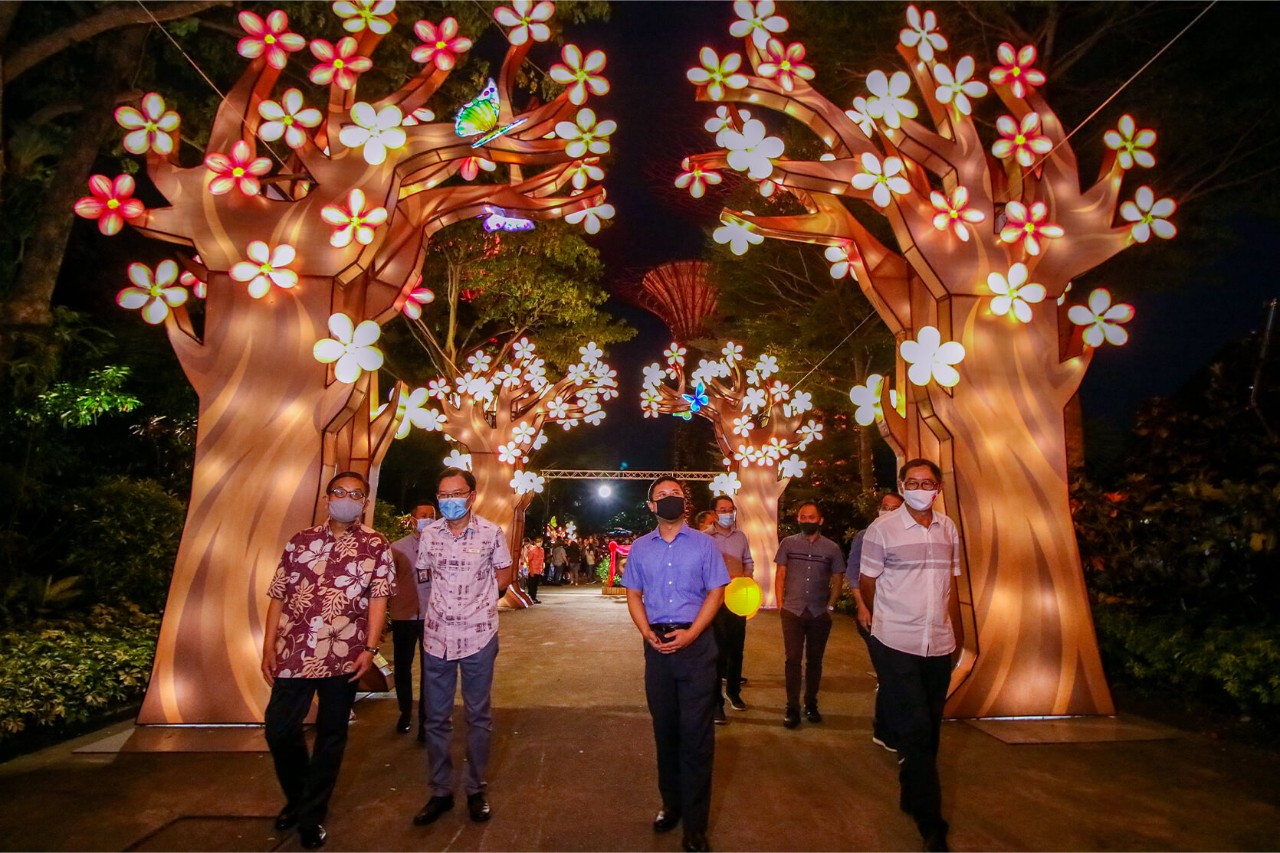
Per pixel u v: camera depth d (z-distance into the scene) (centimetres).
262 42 617
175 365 1273
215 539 600
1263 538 617
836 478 2161
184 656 584
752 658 1000
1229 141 1141
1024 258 682
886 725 549
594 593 2542
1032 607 648
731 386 2036
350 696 385
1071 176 696
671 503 397
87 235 1330
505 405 1738
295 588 385
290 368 623
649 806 431
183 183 622
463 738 577
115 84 908
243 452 612
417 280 734
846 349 1819
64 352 1024
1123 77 1132
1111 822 406
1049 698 634
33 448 922
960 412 662
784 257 1827
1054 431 675
